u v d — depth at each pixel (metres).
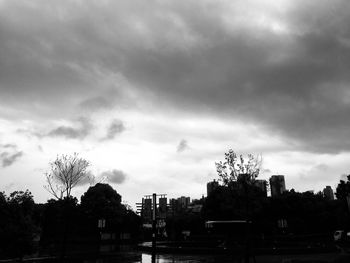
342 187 75.31
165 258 44.00
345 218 73.00
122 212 97.62
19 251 31.31
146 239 109.88
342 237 57.84
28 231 31.95
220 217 71.69
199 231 88.88
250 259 35.94
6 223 30.91
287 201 74.56
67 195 32.19
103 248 70.25
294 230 71.50
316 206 76.50
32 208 34.28
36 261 36.00
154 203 45.12
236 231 70.44
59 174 32.50
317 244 50.38
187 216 97.50
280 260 34.00
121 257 45.88
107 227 92.50
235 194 29.47
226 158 30.34
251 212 29.77
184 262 37.81
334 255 37.88
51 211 73.25
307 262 30.44
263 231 68.25
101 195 95.19
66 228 31.67
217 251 47.00
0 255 31.36
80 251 59.84
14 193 33.41
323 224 74.81
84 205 92.94
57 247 71.00
